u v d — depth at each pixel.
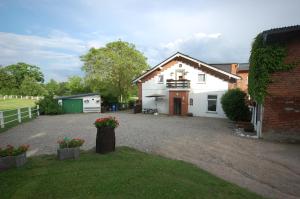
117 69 40.56
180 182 6.19
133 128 17.23
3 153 6.93
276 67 13.51
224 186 6.45
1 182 5.86
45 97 30.58
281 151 11.05
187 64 29.06
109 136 9.07
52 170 6.73
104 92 39.16
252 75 15.82
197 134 15.02
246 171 8.26
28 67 87.38
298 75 13.21
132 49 44.53
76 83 48.34
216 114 27.16
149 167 7.35
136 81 33.06
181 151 10.70
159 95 30.12
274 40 13.59
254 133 15.51
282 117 13.53
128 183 5.89
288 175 7.97
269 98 13.77
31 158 8.20
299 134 13.18
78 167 7.02
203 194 5.64
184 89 28.48
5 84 77.44
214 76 27.48
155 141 12.62
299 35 13.16
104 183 5.83
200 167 8.46
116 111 36.41
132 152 9.50
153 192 5.48
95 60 42.62
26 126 18.00
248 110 21.59
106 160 7.94
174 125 19.30
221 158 9.73
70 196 5.19
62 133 14.74
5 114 26.81
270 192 6.56
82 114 30.45
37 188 5.52
